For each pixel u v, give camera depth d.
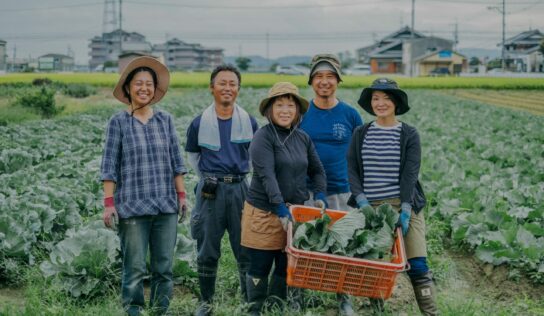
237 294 5.77
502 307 5.78
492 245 6.87
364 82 53.72
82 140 15.84
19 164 11.44
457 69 84.06
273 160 5.00
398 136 5.13
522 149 14.56
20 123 21.80
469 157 13.36
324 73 5.67
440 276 6.66
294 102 5.07
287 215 4.80
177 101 32.91
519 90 50.50
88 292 5.68
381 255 4.64
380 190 5.15
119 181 4.98
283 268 5.23
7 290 6.13
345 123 5.85
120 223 4.97
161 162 5.04
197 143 5.44
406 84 52.56
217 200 5.32
